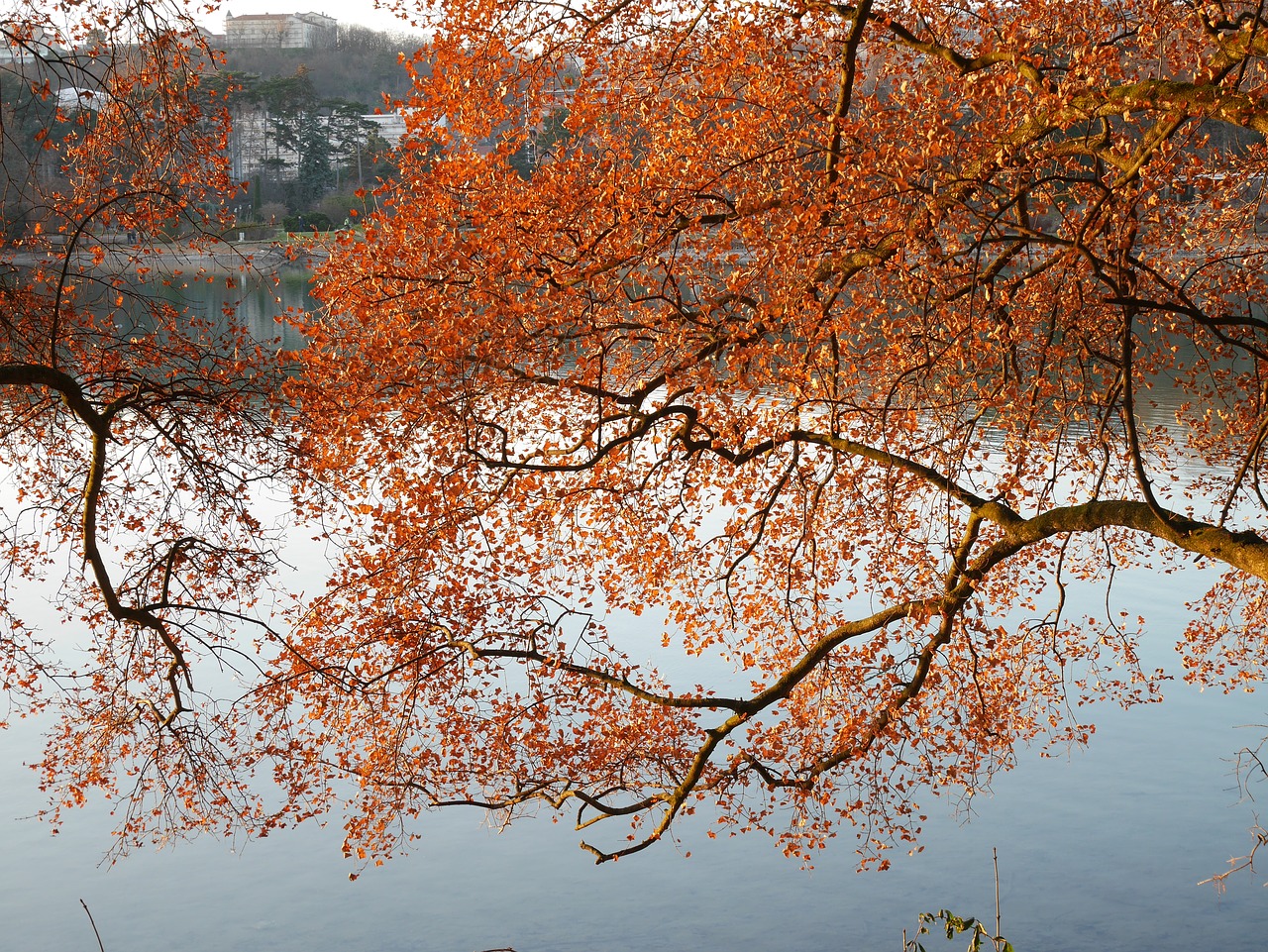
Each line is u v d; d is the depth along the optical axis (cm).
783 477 1147
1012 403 1009
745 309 950
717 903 1227
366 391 959
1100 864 1259
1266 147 1092
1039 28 893
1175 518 796
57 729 1320
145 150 1045
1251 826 1310
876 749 1137
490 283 898
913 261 902
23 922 1191
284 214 5728
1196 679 1438
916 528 1276
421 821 1444
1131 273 849
